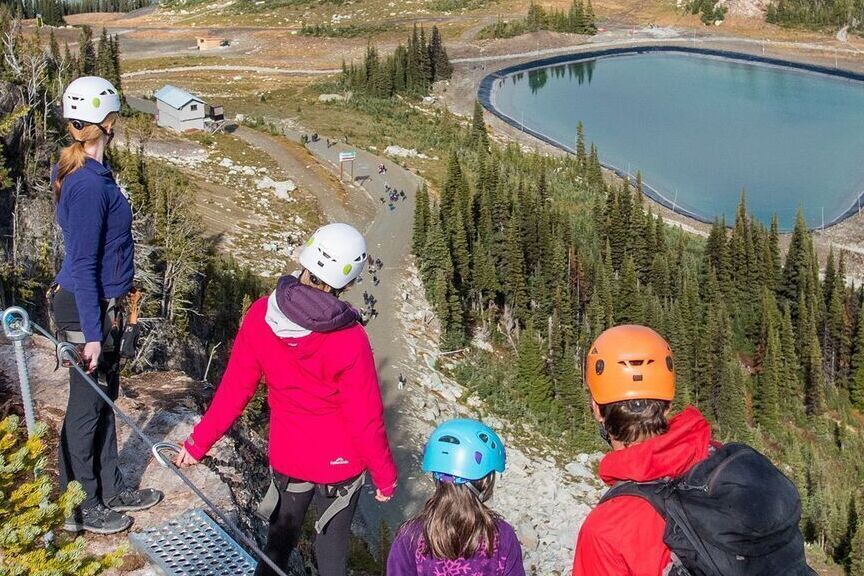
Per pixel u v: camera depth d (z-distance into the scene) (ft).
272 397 26.96
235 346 27.04
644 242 502.79
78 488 28.43
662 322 404.36
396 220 454.40
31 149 228.02
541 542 245.45
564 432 322.34
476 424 22.80
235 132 531.91
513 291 416.46
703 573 18.53
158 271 257.96
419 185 510.99
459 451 22.15
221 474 43.14
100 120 30.50
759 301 486.38
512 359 389.60
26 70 247.29
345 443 26.68
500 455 22.77
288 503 27.66
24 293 167.43
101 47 580.30
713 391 399.24
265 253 377.30
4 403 41.68
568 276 442.09
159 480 37.91
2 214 202.28
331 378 25.77
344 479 27.12
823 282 521.65
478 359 358.64
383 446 26.30
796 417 415.03
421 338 352.69
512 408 325.01
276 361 25.91
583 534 19.93
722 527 18.29
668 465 19.44
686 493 19.10
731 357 398.42
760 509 18.31
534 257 443.32
